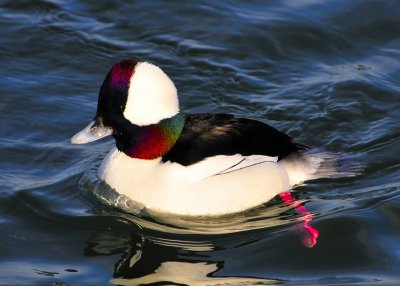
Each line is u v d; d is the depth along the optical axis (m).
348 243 12.49
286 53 17.33
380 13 18.23
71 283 11.46
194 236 12.66
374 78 16.53
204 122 13.12
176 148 12.84
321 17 18.12
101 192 13.43
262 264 12.04
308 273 11.86
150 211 13.05
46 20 17.89
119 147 13.06
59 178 13.86
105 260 12.05
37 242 12.41
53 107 15.62
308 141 14.95
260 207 13.29
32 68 16.66
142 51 17.28
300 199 13.51
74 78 16.50
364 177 14.01
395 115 15.59
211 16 18.20
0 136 14.76
